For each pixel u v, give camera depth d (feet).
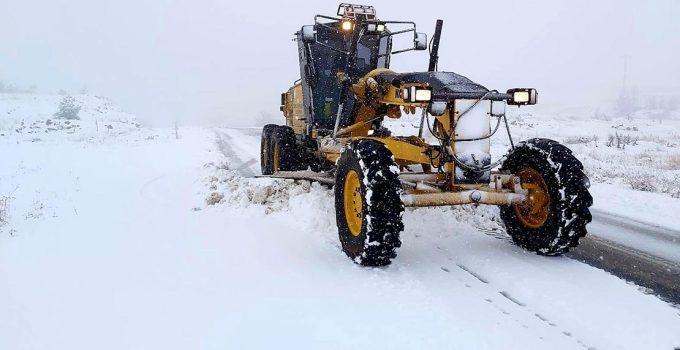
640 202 24.85
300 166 28.12
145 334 10.80
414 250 16.15
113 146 57.47
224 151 50.62
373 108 21.34
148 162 41.98
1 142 62.80
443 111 14.66
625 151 52.85
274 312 11.64
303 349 10.02
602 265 15.07
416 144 17.25
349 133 22.35
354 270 14.30
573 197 14.55
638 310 11.72
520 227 16.39
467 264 14.87
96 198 26.43
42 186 30.83
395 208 13.76
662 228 19.80
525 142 16.19
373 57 25.50
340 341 10.31
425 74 16.52
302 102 27.81
